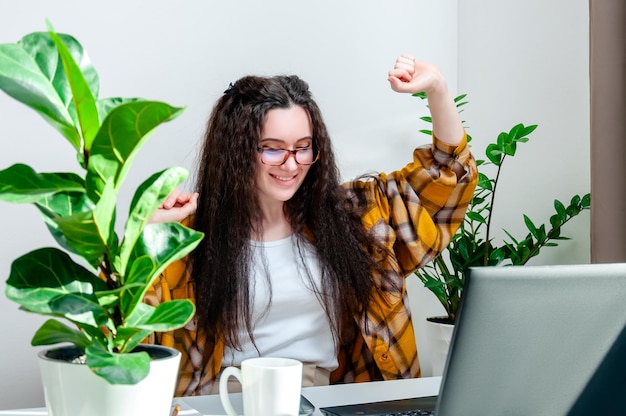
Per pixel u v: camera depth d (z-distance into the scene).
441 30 2.66
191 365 1.86
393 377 1.94
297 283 1.87
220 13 2.32
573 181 2.28
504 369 0.90
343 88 2.50
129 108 0.70
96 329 0.80
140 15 2.22
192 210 1.71
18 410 1.22
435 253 2.01
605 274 0.90
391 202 2.02
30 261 0.78
